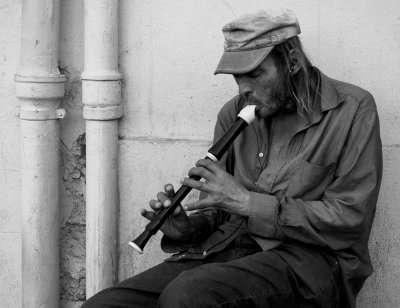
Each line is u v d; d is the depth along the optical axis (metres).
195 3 4.36
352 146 3.56
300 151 3.64
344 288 3.61
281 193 3.64
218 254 3.77
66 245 4.70
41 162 4.48
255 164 3.75
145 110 4.49
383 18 4.14
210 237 3.81
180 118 4.47
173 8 4.39
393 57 4.15
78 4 4.49
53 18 4.40
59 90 4.46
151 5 4.41
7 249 4.73
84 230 4.67
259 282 3.35
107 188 4.48
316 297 3.45
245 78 3.56
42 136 4.46
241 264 3.41
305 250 3.54
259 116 3.63
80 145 4.60
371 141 3.56
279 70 3.57
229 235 3.77
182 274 3.35
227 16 4.34
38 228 4.52
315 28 4.22
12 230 4.71
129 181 4.55
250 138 3.78
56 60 4.46
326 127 3.60
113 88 4.40
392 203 4.23
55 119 4.50
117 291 3.58
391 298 4.31
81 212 4.66
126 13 4.43
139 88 4.48
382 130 4.20
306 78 3.60
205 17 4.36
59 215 4.65
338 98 3.61
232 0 4.31
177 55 4.42
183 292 3.22
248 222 3.54
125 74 4.48
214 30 4.36
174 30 4.41
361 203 3.50
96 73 4.36
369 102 3.62
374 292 4.32
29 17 4.35
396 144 4.20
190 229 3.76
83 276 4.70
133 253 4.61
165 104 4.47
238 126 3.55
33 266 4.55
